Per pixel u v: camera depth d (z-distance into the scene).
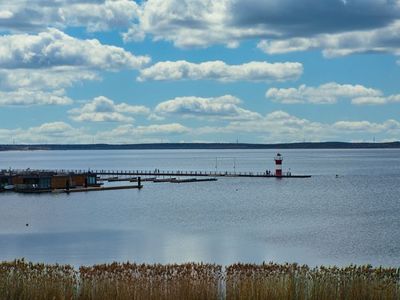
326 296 23.02
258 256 48.47
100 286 23.42
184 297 23.05
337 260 46.97
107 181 155.50
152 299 22.98
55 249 51.31
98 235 60.62
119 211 84.06
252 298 22.86
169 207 89.88
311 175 182.75
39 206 89.75
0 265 25.95
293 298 23.02
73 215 78.56
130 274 24.36
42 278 23.80
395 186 134.50
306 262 46.00
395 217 75.69
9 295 23.09
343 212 82.25
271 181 154.75
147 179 156.62
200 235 60.72
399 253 50.03
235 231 63.62
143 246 53.28
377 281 23.53
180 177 173.25
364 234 60.75
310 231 63.28
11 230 64.12
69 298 23.19
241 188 131.00
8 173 138.75
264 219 74.81
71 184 121.75
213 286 23.58
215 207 90.50
